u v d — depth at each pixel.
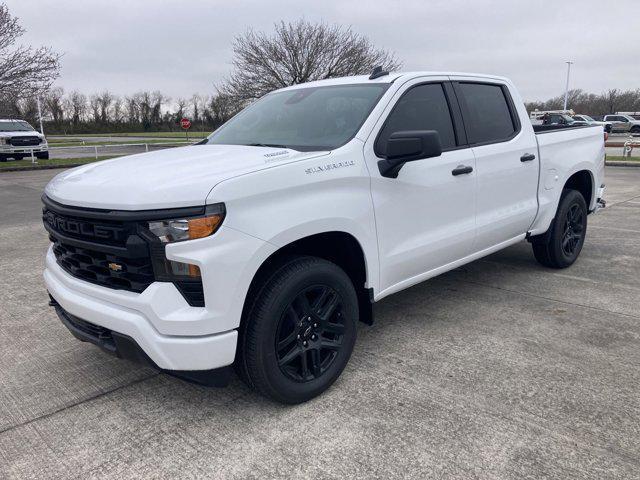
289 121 3.79
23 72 20.39
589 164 5.46
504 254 6.20
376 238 3.34
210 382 2.73
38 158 22.52
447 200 3.85
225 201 2.57
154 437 2.80
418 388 3.20
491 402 3.03
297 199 2.88
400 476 2.45
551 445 2.64
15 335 4.13
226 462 2.59
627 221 8.05
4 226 8.42
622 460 2.52
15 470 2.56
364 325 4.16
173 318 2.56
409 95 3.74
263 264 2.91
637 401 3.01
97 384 3.37
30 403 3.15
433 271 3.94
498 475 2.44
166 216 2.52
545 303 4.56
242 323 2.81
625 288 4.91
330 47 27.97
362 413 2.96
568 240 5.41
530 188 4.73
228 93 29.06
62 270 3.14
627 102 71.75
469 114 4.20
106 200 2.63
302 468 2.53
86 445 2.75
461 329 4.05
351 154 3.21
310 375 3.09
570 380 3.25
